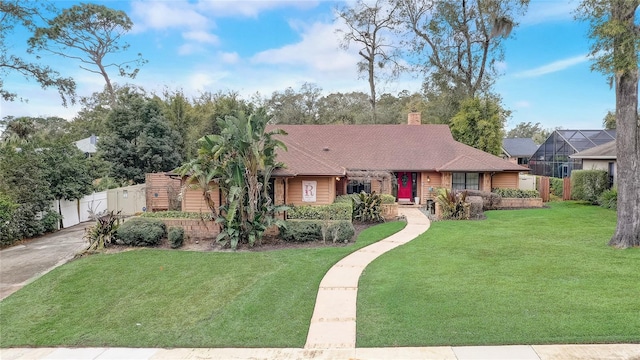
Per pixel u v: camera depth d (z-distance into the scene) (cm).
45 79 2203
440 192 2009
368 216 1847
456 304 793
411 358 604
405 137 2728
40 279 1103
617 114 1248
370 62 3803
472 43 3262
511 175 2412
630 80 1204
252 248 1387
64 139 2017
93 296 959
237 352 657
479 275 978
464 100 3234
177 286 1002
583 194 2339
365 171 2305
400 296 854
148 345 698
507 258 1135
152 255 1299
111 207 2412
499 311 752
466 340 648
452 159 2470
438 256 1180
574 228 1569
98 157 2536
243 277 1051
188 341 703
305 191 1869
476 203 1933
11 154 1705
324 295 891
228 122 1320
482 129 3042
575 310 743
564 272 983
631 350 602
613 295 813
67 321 825
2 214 1508
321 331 711
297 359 621
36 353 692
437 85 3456
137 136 2903
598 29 1143
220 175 1407
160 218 1525
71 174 2005
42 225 1784
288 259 1221
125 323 796
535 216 1902
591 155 2348
